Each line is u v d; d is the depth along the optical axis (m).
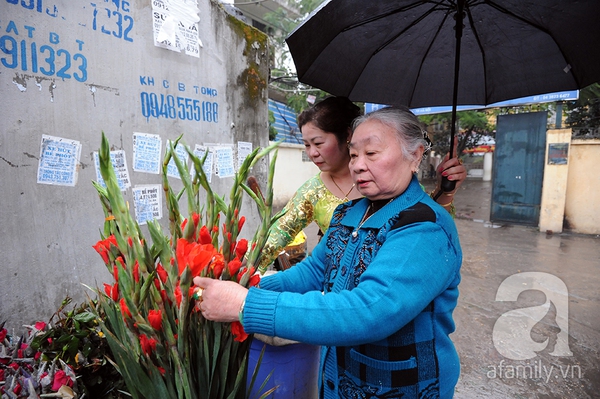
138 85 1.74
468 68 1.52
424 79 1.57
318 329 0.74
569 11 1.16
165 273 0.68
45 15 1.35
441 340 0.96
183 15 1.97
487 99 1.56
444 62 1.52
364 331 0.75
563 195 6.49
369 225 0.96
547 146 6.63
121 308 0.68
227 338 0.78
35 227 1.34
